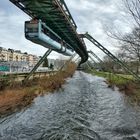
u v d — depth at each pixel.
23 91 27.91
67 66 86.62
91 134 13.46
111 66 60.12
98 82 53.41
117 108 20.83
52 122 16.11
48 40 29.58
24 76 37.25
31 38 25.47
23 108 20.17
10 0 19.52
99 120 16.58
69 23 27.81
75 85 44.66
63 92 32.97
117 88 36.69
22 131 14.07
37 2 20.05
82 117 17.56
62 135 13.38
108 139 12.52
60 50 39.03
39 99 25.84
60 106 21.95
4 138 12.84
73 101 25.02
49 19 26.16
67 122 16.12
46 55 36.72
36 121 16.31
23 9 21.81
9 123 15.57
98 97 28.19
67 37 37.78
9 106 20.05
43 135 13.41
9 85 28.95
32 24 25.34
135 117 17.19
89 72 117.19
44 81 41.09
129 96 26.39
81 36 33.22
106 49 30.05
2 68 40.53
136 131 13.81
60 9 22.08
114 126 14.89
